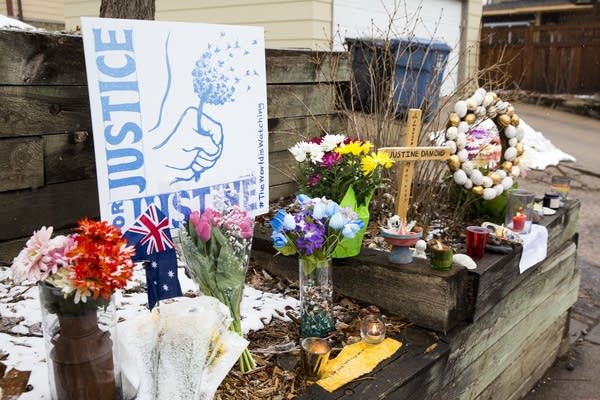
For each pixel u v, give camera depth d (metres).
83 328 1.29
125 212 1.91
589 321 3.90
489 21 17.67
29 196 2.20
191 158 2.10
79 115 2.30
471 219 3.23
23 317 1.82
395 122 3.61
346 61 3.76
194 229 1.69
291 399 1.59
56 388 1.33
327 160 2.40
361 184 2.36
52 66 2.17
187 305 1.52
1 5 10.09
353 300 2.30
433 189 3.23
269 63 3.22
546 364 3.29
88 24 1.75
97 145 1.81
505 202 3.10
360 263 2.24
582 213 5.76
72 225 2.35
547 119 11.02
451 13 7.62
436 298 2.05
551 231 3.01
